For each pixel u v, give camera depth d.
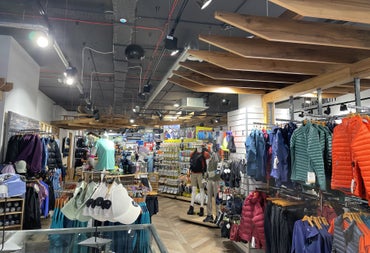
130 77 8.12
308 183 2.87
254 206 3.95
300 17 2.80
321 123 3.09
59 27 4.86
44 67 7.03
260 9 4.13
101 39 5.40
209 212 6.19
